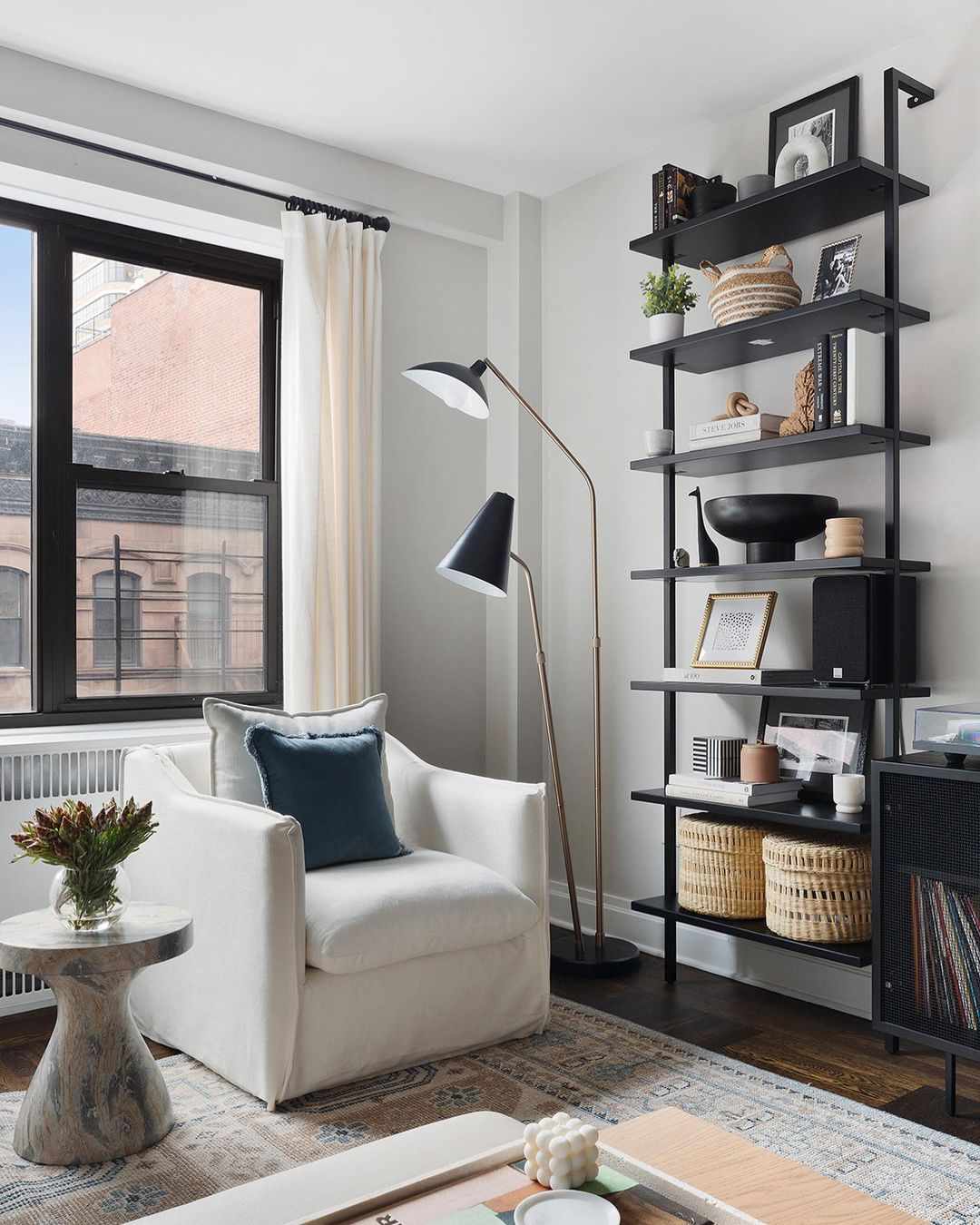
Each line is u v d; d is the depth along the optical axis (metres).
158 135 3.24
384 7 2.78
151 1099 2.19
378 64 3.08
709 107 3.35
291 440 3.52
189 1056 2.63
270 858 2.32
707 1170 1.33
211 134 3.35
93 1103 2.12
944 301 2.87
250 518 3.75
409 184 3.81
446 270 4.04
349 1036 2.43
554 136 3.55
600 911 3.44
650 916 3.62
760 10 2.80
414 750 3.89
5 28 2.87
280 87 3.22
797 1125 2.28
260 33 2.90
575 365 3.95
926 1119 2.33
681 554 3.33
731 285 3.04
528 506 4.02
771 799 3.00
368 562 3.64
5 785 2.96
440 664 3.98
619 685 3.76
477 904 2.63
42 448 3.29
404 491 3.90
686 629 3.52
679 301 3.29
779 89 3.23
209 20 2.84
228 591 3.69
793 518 2.96
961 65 2.83
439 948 2.56
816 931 2.78
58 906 2.20
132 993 2.84
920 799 2.43
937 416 2.88
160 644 3.54
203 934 2.53
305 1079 2.36
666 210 3.25
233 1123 2.26
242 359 3.78
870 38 2.94
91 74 3.12
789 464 3.21
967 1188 2.02
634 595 3.71
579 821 3.90
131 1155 2.13
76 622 3.37
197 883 2.55
